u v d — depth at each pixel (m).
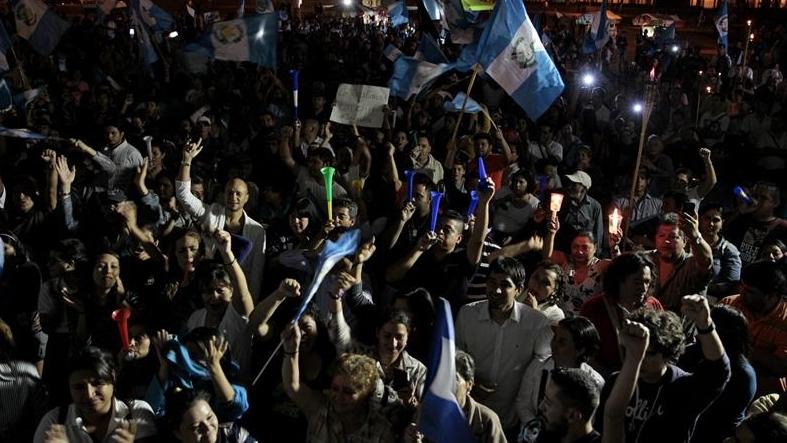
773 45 27.20
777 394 4.59
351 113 9.21
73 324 5.78
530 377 4.95
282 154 8.61
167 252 6.68
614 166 13.46
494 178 9.84
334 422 4.23
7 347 4.81
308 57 21.72
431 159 9.87
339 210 6.41
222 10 36.03
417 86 10.50
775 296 5.17
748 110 16.12
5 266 6.06
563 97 18.52
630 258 4.98
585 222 8.13
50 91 15.30
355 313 5.51
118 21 25.69
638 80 22.48
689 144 13.99
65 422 4.23
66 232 7.46
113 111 13.49
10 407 4.74
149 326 5.28
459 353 4.21
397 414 4.18
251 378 5.21
